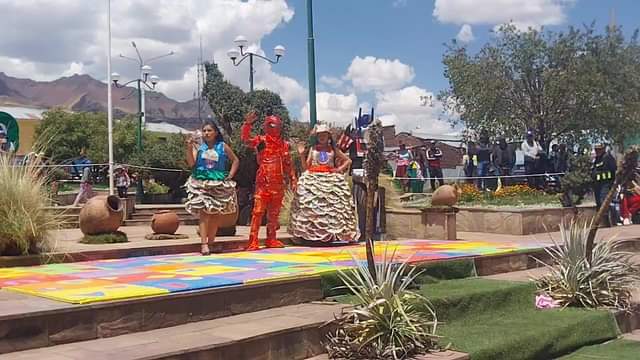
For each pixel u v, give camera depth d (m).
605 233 13.35
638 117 27.67
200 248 9.62
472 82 28.98
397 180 18.02
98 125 43.41
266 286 6.37
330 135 10.75
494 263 9.26
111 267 7.59
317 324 5.76
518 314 7.54
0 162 8.16
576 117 27.84
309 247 10.38
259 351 5.28
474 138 27.73
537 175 17.31
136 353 4.64
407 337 5.68
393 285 5.92
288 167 10.48
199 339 5.08
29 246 7.96
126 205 16.75
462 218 15.01
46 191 8.41
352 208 10.83
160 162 23.72
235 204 9.43
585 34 28.16
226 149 9.37
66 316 5.01
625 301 8.04
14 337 4.77
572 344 6.98
